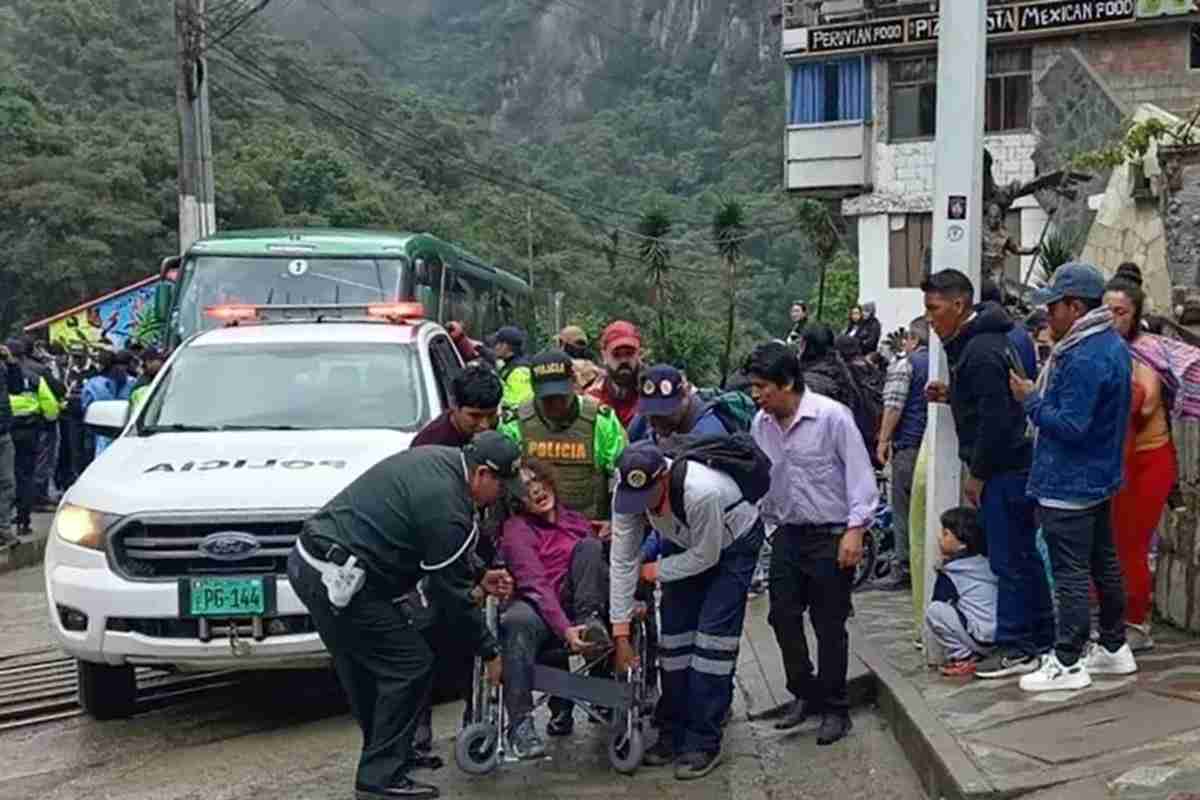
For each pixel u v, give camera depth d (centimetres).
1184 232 977
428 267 1328
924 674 631
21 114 4388
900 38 2684
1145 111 1364
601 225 5841
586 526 593
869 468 585
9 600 1119
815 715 628
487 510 575
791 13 2817
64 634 641
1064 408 539
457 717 681
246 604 618
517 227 5522
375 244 1286
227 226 4128
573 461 625
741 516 553
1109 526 565
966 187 630
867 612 832
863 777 548
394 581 517
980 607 617
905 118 2747
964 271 632
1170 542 684
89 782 585
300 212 4462
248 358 786
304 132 4862
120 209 4262
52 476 1642
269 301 1249
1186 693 538
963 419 600
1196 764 451
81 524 646
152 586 623
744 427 601
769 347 580
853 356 945
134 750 634
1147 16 2461
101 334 2361
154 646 625
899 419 896
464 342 1080
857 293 2872
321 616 521
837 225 3253
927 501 648
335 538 513
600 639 550
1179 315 902
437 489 512
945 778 480
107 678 677
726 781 558
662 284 4219
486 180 5569
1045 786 450
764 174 6506
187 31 1791
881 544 969
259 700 723
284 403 754
